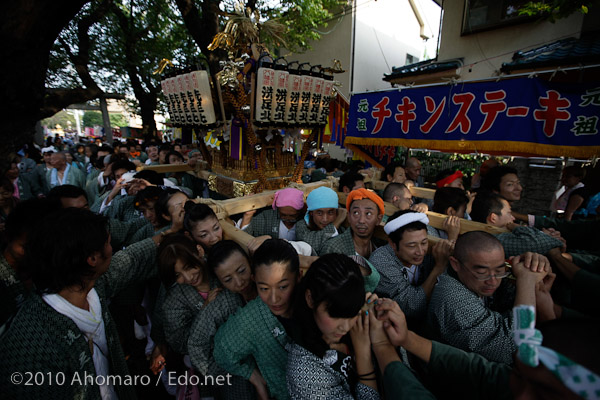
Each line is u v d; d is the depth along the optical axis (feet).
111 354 4.81
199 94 8.36
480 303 4.67
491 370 3.48
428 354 3.71
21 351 3.55
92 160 21.29
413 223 5.60
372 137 14.21
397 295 5.92
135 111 44.37
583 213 12.23
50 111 13.06
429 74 21.24
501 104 10.42
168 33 28.71
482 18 20.31
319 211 7.22
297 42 25.54
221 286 5.94
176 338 5.90
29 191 16.56
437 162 25.45
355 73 32.68
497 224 7.47
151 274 6.60
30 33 3.55
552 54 14.38
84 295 4.23
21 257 5.11
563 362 1.94
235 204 7.89
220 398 6.29
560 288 6.11
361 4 31.55
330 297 3.34
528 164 19.62
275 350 4.60
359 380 3.81
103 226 4.16
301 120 9.06
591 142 9.07
